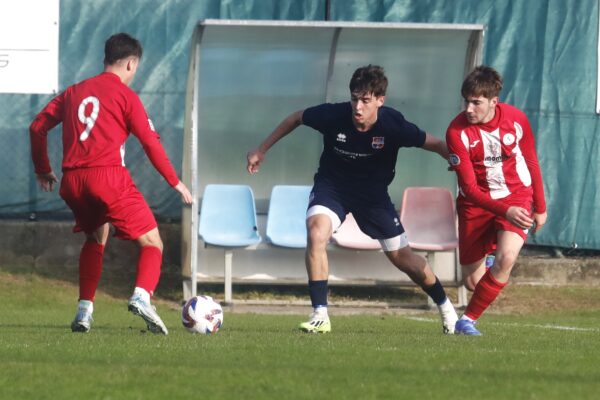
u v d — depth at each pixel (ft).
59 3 163.73
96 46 164.66
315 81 162.40
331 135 94.68
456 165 94.99
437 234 160.35
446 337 90.02
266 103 163.22
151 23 165.07
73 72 164.55
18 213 166.81
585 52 163.53
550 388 55.31
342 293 168.45
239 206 161.17
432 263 157.48
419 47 159.33
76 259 167.43
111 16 164.86
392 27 150.82
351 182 95.45
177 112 165.78
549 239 166.09
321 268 94.58
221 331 98.53
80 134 86.28
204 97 162.91
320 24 150.30
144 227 87.45
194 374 59.36
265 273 165.48
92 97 86.63
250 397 52.16
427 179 165.78
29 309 147.43
